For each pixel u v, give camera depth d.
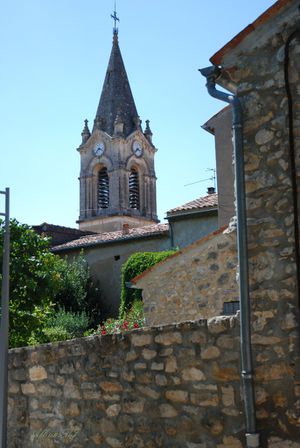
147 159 63.97
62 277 26.97
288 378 5.46
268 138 5.92
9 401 8.27
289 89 5.84
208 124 15.21
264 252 5.77
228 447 5.75
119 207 58.88
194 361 6.11
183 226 22.30
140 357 6.60
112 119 63.03
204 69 6.40
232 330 5.89
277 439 5.45
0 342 8.61
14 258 17.11
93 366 7.09
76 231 33.91
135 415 6.56
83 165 62.22
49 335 19.31
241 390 5.74
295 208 5.62
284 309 5.56
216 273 11.38
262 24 6.00
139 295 21.89
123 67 66.81
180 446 6.11
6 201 10.59
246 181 5.99
